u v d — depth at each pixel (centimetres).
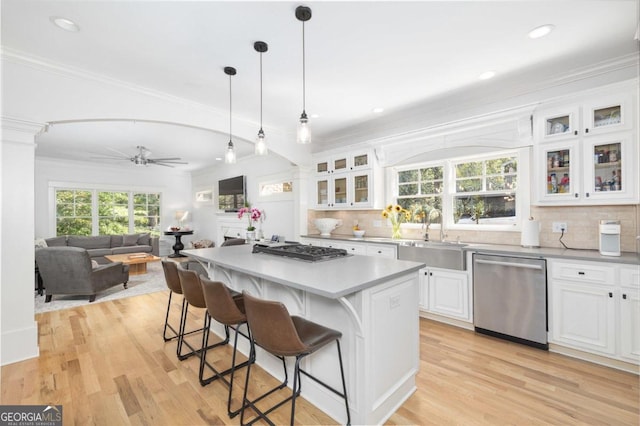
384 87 298
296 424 168
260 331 150
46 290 395
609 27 202
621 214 251
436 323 312
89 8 179
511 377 209
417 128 385
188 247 883
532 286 249
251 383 208
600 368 218
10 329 232
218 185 773
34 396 191
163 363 235
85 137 482
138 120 298
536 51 233
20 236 235
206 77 272
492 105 320
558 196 262
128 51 228
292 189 541
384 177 422
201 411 178
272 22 195
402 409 178
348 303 153
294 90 303
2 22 191
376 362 166
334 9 182
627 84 226
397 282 185
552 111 265
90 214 727
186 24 196
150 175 823
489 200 334
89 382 207
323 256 221
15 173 232
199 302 225
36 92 237
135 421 169
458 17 191
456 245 324
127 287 478
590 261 223
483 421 167
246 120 395
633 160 226
